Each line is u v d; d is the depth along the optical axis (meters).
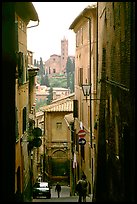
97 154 27.84
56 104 59.16
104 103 25.28
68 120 51.41
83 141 30.92
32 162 38.69
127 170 15.46
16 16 24.66
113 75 21.11
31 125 37.47
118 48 19.03
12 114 19.14
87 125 34.75
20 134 27.11
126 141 16.31
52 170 58.88
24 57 30.62
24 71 30.17
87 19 34.53
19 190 25.66
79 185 21.84
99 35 29.05
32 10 28.34
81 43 39.50
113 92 20.95
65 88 189.38
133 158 14.08
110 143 21.59
